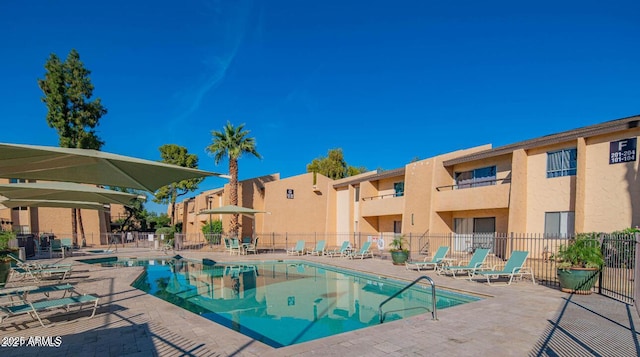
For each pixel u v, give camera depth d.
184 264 22.12
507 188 18.55
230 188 30.86
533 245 17.80
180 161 43.72
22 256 19.39
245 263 21.78
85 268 17.73
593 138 15.59
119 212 53.72
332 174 51.47
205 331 6.79
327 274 17.78
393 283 14.70
